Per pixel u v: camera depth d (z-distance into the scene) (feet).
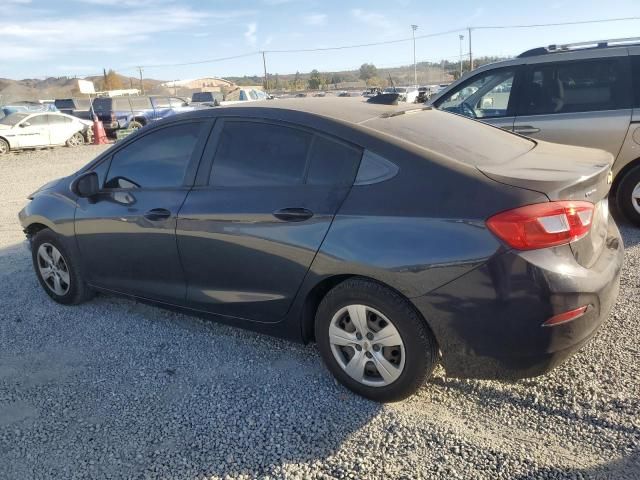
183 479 8.81
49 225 15.10
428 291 9.32
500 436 9.41
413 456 9.02
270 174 11.28
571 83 20.15
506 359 9.25
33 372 12.25
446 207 9.31
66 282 15.47
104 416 10.52
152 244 12.85
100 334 13.94
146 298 13.61
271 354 12.50
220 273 11.87
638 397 10.08
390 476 8.61
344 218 10.06
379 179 10.02
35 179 43.39
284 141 11.26
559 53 20.31
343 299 10.30
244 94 124.06
